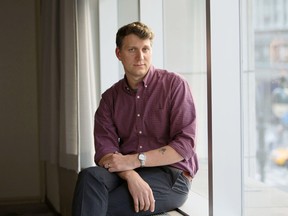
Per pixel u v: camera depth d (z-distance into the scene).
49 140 3.47
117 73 3.22
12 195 4.24
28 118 4.21
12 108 4.17
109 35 3.18
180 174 2.09
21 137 4.21
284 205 2.13
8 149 4.20
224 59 1.86
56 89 3.22
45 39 3.47
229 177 1.91
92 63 3.05
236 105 1.89
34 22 4.13
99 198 1.90
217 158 1.89
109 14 3.16
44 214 3.79
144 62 2.13
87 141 2.98
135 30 2.11
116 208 1.98
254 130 2.24
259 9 2.15
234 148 1.91
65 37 2.91
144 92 2.18
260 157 2.24
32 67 4.17
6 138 4.19
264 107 2.19
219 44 1.86
